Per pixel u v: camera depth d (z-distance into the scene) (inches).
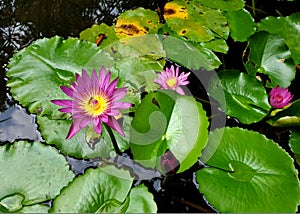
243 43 58.8
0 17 58.6
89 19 59.1
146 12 58.4
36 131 50.8
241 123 52.8
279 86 54.4
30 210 45.7
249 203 47.1
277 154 49.6
